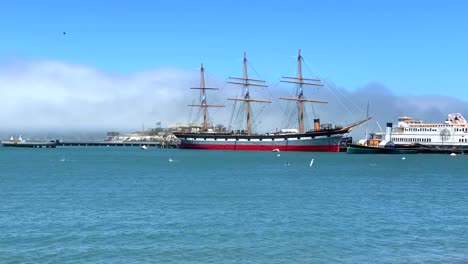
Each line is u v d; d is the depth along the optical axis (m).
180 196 65.62
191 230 42.94
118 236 40.44
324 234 41.72
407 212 53.22
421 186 81.81
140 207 55.62
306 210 54.09
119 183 84.00
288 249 36.88
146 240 39.19
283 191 72.31
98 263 33.09
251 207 56.06
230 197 64.75
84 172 110.94
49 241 38.62
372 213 52.38
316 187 78.62
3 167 130.75
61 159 181.00
